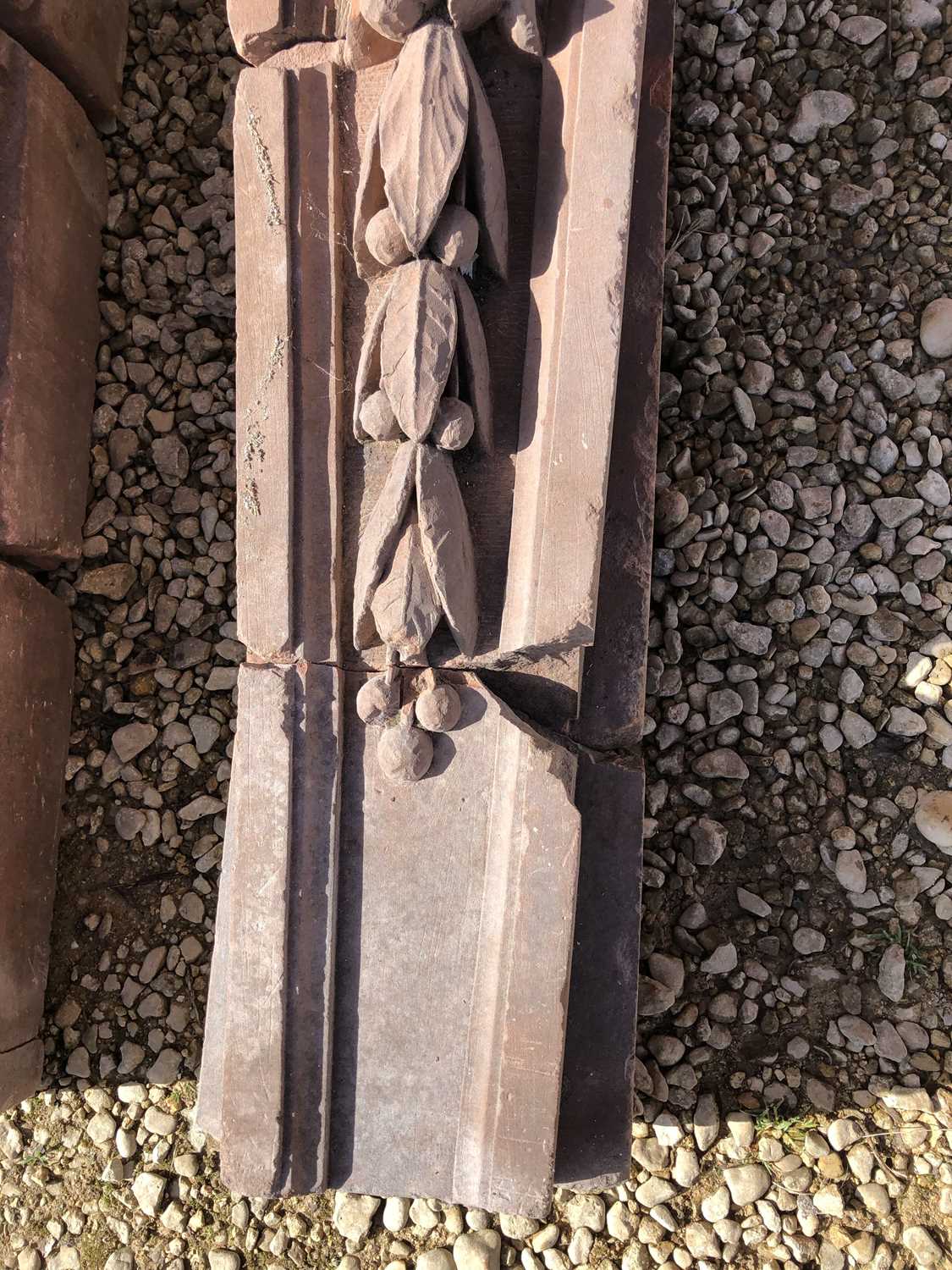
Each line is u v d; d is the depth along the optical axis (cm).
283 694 168
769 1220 208
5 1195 228
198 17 267
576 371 159
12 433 209
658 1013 217
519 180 174
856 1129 210
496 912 167
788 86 245
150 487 249
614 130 160
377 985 172
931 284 235
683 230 236
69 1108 229
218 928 182
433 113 154
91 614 245
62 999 233
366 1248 216
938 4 240
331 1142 171
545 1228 213
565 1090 181
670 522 225
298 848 169
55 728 233
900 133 241
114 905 236
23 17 222
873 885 221
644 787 192
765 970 220
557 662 173
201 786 240
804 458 230
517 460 169
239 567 172
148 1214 222
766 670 225
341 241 175
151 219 258
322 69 175
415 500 159
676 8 244
